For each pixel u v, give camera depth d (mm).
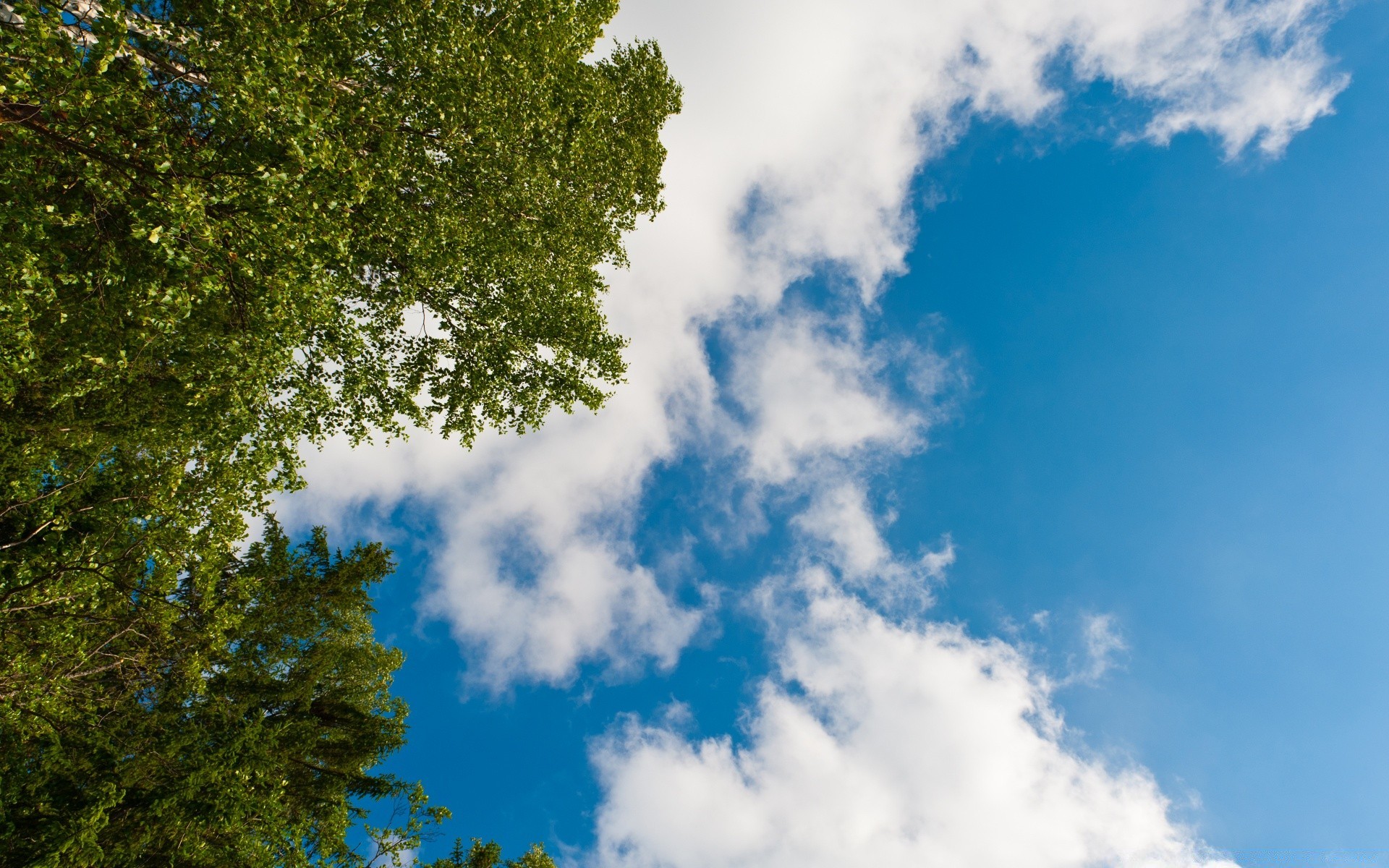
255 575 14172
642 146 16094
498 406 15648
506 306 14344
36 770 8750
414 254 11812
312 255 7828
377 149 10305
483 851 17469
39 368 7227
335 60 9352
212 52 6762
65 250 7105
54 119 5961
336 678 16547
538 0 11445
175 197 6230
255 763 10914
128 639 10359
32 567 8750
